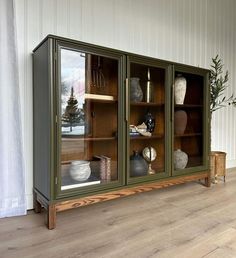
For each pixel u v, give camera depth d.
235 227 1.57
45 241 1.39
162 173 2.14
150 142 2.22
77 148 1.79
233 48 3.64
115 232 1.50
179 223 1.63
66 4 2.05
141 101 2.13
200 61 3.16
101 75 1.88
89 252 1.27
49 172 1.54
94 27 2.22
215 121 3.36
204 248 1.31
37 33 1.90
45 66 1.58
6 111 1.75
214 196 2.21
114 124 1.90
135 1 2.51
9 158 1.77
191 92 2.54
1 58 1.72
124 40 2.43
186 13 2.99
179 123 2.42
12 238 1.42
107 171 1.90
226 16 3.52
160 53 2.73
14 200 1.78
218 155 2.70
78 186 1.67
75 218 1.72
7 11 1.73
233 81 3.63
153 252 1.27
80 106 1.80
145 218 1.72
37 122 1.77
